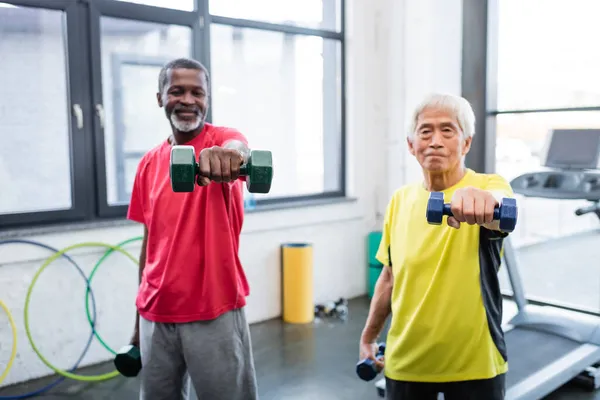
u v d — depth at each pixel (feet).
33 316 10.36
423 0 14.20
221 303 5.67
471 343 4.57
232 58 13.87
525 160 16.11
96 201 11.28
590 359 9.71
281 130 14.98
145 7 11.47
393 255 5.15
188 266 5.57
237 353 5.76
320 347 11.80
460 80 13.74
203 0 12.34
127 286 11.39
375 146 15.62
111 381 10.33
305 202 14.33
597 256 19.94
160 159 5.97
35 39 11.32
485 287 4.56
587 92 13.89
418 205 4.91
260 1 13.35
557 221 23.85
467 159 13.88
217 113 13.80
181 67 5.65
